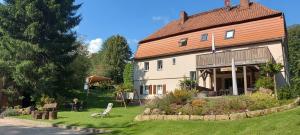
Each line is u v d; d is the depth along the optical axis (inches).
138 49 1616.6
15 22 1238.9
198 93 1031.6
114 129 624.4
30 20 1224.2
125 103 1273.4
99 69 2930.6
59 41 1289.4
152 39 1560.0
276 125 479.2
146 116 724.7
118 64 3097.9
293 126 455.8
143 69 1551.4
